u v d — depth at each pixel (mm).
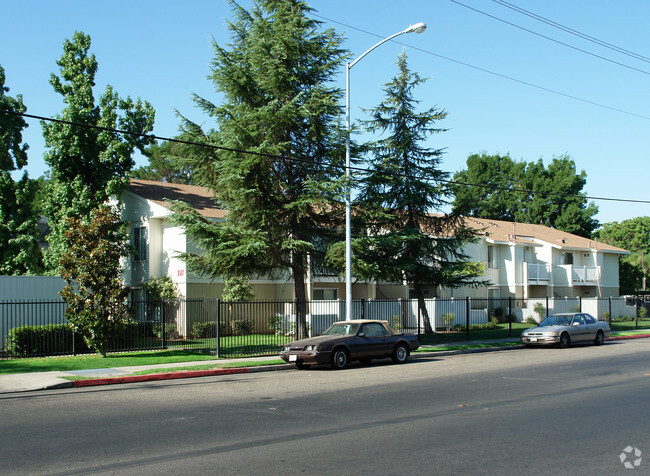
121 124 29172
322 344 17516
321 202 22109
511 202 68188
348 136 21672
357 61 21734
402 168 28438
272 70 22000
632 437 8242
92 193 28703
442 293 39406
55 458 7281
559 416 9781
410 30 19672
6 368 17219
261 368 18188
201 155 22719
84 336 19719
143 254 30859
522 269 45094
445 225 28922
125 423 9539
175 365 18109
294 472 6609
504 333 31375
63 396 12984
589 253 51531
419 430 8766
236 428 9039
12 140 29641
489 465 6852
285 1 22859
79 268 19203
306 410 10586
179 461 7109
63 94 29188
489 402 11227
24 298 23312
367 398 11906
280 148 21219
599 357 20469
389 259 26250
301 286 23844
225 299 28656
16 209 29641
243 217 22844
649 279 70875
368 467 6789
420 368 17734
